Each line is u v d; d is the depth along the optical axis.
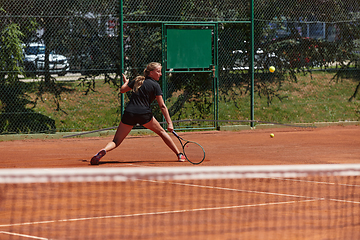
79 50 23.97
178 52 23.58
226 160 15.56
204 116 24.84
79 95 24.23
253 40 24.92
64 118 23.50
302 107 27.33
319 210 9.01
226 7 25.64
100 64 24.12
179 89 24.41
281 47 27.19
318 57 28.06
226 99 25.73
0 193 10.35
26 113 23.00
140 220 8.28
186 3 25.17
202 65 24.12
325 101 28.30
